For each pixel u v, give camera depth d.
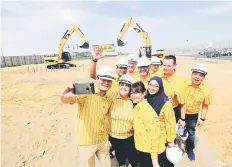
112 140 4.24
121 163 4.43
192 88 5.12
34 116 8.59
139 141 3.71
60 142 6.48
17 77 21.88
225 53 50.50
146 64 5.03
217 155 5.57
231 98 10.91
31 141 6.52
